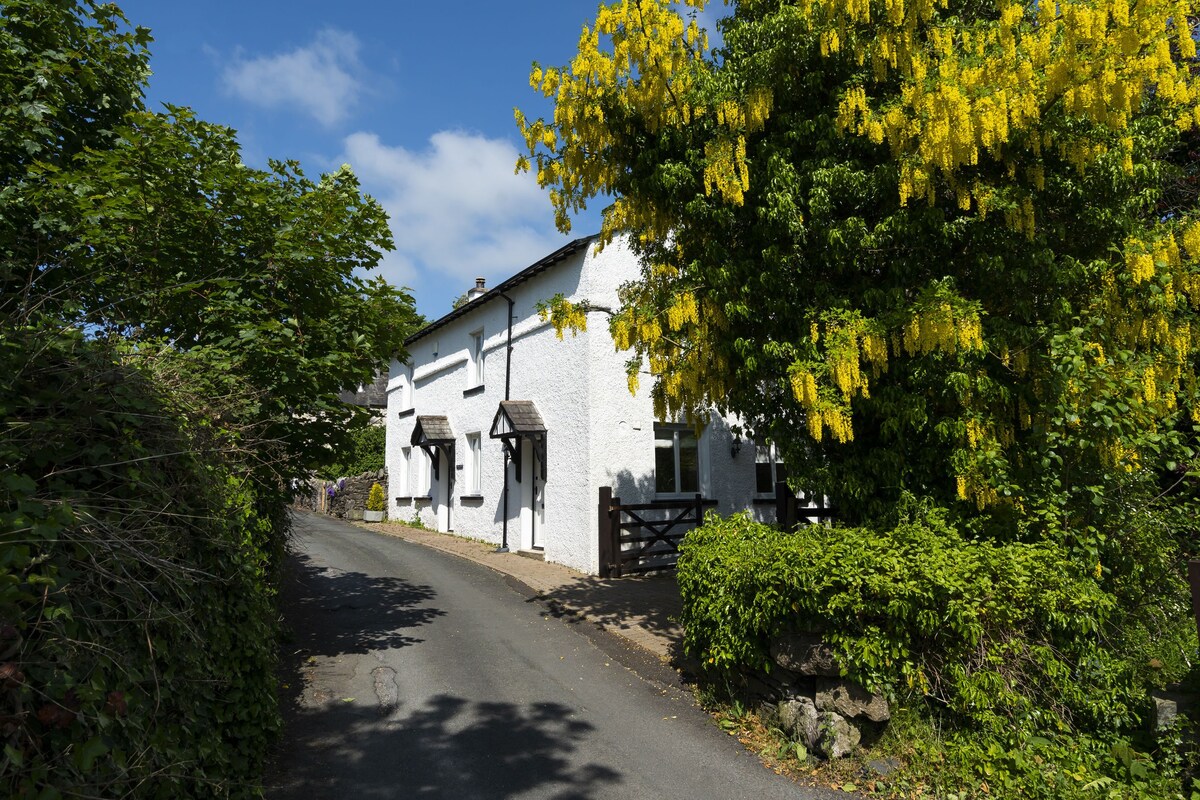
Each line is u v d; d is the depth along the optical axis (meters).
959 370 5.37
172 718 3.27
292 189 6.87
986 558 4.78
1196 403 5.87
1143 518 5.53
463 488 16.88
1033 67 5.06
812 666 4.90
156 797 2.92
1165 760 4.29
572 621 8.60
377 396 29.39
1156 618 5.55
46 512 2.60
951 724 4.74
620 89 6.62
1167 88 4.84
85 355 3.35
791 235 5.83
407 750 4.95
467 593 10.29
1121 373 5.16
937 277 5.73
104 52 7.05
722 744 5.10
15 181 6.38
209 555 3.90
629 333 6.78
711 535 6.30
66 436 3.04
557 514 12.71
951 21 5.73
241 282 6.46
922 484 5.69
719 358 6.34
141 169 5.93
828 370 5.24
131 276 5.91
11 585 2.24
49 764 2.30
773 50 5.96
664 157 6.66
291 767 4.66
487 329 16.05
